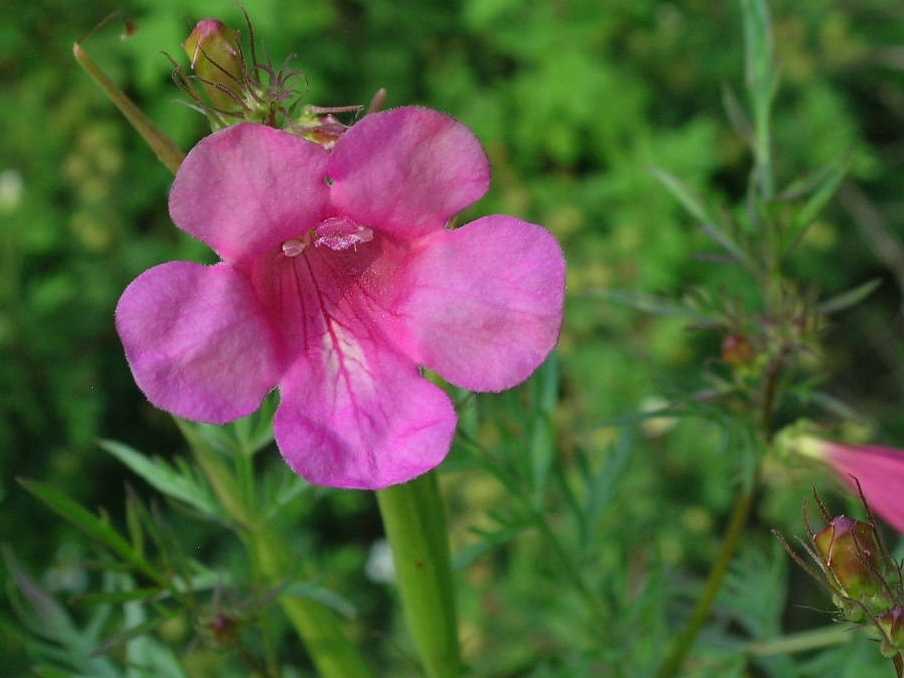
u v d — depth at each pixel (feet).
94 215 1.02
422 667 0.42
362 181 0.29
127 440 1.04
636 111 1.06
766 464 0.42
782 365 0.40
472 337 0.30
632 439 0.45
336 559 0.96
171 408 0.29
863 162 1.07
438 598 0.37
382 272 0.32
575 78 1.05
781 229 0.40
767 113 0.42
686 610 0.52
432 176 0.30
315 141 0.31
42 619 0.42
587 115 1.05
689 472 0.93
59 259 1.05
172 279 0.29
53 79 1.04
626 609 0.46
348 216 0.30
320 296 0.32
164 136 0.34
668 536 0.89
